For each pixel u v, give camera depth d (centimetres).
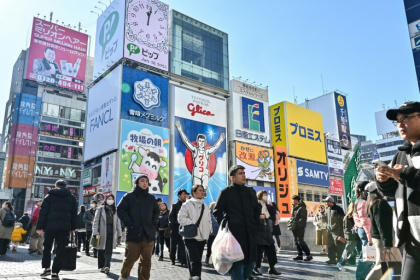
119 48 3694
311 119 5306
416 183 199
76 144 5766
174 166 3581
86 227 1138
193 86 4169
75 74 5906
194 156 3769
